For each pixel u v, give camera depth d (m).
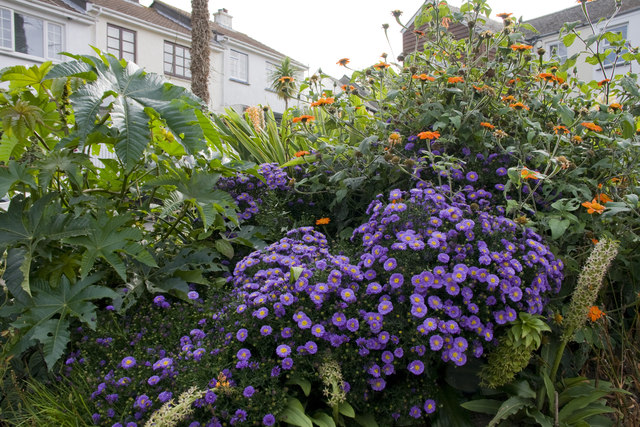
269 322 1.56
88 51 11.72
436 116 2.30
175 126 2.01
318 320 1.57
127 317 1.92
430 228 1.69
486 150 2.29
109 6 12.83
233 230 2.58
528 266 1.65
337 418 1.44
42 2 10.55
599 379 1.77
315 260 1.83
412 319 1.50
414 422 1.57
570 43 2.91
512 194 2.23
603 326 1.78
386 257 1.66
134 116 1.97
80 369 1.67
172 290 2.02
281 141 3.61
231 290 1.94
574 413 1.57
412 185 2.29
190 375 1.43
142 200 2.51
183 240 2.57
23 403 1.62
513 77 2.72
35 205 1.84
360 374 1.51
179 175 2.18
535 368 1.76
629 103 2.51
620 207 1.81
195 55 9.09
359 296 1.65
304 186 2.81
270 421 1.34
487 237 1.73
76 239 1.82
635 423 1.54
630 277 2.02
